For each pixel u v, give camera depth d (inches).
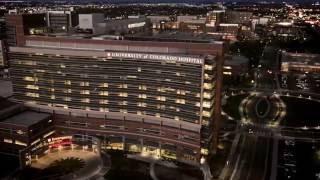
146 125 6943.9
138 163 6579.7
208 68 6240.2
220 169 6446.9
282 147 7401.6
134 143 7116.1
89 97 7165.4
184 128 6599.4
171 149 6825.8
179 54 6574.8
